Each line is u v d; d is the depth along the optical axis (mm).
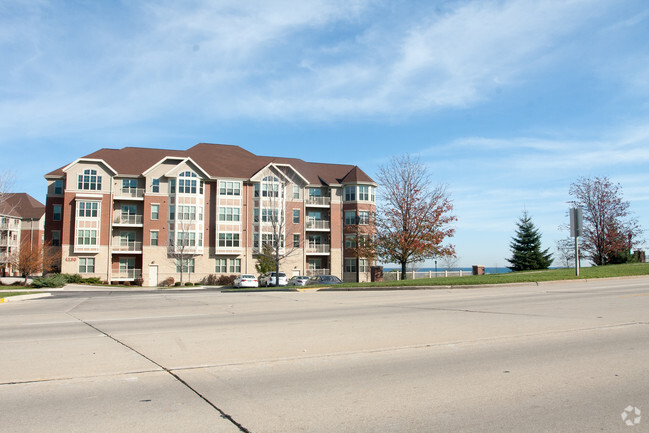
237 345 9219
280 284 43375
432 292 21078
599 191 41750
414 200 37000
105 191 52719
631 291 17453
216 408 5520
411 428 4824
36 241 73312
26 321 14203
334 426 4910
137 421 5121
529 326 10516
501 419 5031
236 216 55562
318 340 9578
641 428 4734
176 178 53594
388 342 9203
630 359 7438
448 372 6930
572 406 5391
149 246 52719
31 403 5754
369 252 39594
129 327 12281
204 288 46156
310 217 59688
